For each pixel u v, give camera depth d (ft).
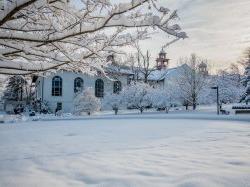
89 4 9.48
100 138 42.19
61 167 22.85
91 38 11.18
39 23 10.78
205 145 33.35
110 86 156.46
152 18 9.28
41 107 140.56
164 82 186.91
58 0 9.78
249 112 108.27
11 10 8.71
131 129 56.39
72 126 66.64
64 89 145.48
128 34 11.12
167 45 9.66
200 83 143.64
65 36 10.30
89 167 22.62
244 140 37.73
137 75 170.09
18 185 17.98
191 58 146.10
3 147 34.19
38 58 12.00
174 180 18.11
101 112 136.36
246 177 17.99
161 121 80.12
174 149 30.76
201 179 17.84
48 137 44.55
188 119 88.17
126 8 9.11
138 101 133.90
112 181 18.44
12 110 168.96
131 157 26.43
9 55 11.68
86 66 12.67
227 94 177.06
